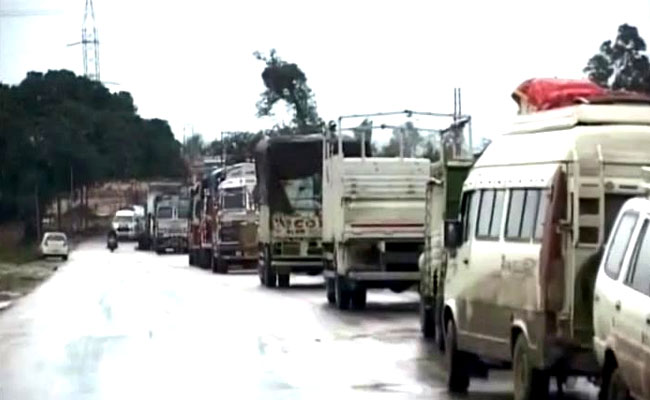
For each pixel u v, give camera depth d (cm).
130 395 3094
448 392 3091
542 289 2483
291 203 7762
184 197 15988
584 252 2461
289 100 18888
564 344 2462
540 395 2558
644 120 2566
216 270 10206
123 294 7250
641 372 1953
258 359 3856
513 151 2784
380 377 3397
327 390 3144
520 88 3681
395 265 5819
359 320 5288
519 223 2655
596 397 2997
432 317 4478
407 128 6038
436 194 4344
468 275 2953
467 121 5009
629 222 2195
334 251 6094
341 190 5856
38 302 6769
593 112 2567
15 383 3366
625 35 9362
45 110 19562
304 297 6881
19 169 17612
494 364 2953
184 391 3152
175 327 5025
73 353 4116
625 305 2066
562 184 2478
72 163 18988
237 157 17962
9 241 15862
